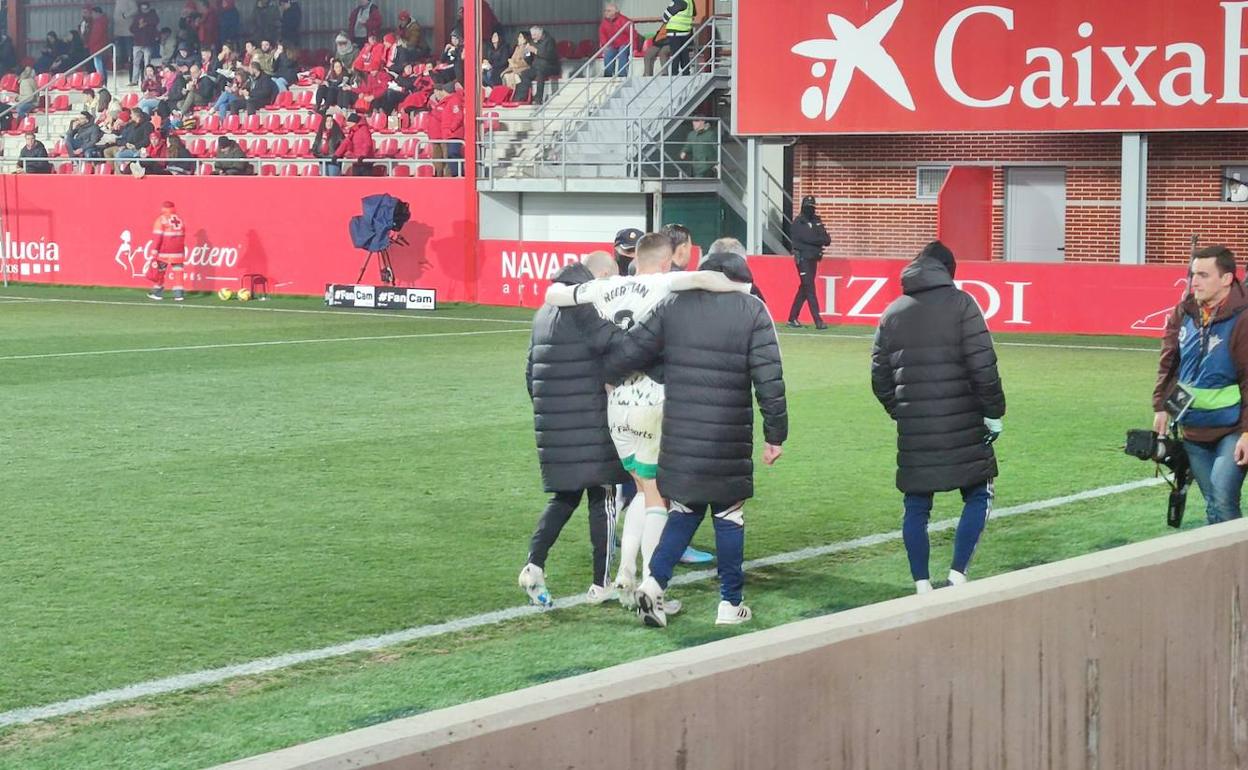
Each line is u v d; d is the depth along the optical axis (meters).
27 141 40.75
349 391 18.92
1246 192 27.39
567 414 8.63
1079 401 17.70
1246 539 6.10
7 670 7.78
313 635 8.43
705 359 8.05
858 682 4.66
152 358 22.56
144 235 36.31
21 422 16.39
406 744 3.58
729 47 35.25
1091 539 10.77
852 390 18.70
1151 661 5.67
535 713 3.85
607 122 34.25
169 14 50.84
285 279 34.66
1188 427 9.24
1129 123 26.42
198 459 14.14
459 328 27.36
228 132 41.16
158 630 8.53
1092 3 26.45
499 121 36.06
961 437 8.66
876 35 28.17
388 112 39.75
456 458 14.20
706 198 33.34
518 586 9.55
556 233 33.38
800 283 27.41
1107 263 25.89
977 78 27.48
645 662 4.24
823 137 31.41
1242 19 25.42
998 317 26.23
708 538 11.00
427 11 46.91
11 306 32.03
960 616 4.96
